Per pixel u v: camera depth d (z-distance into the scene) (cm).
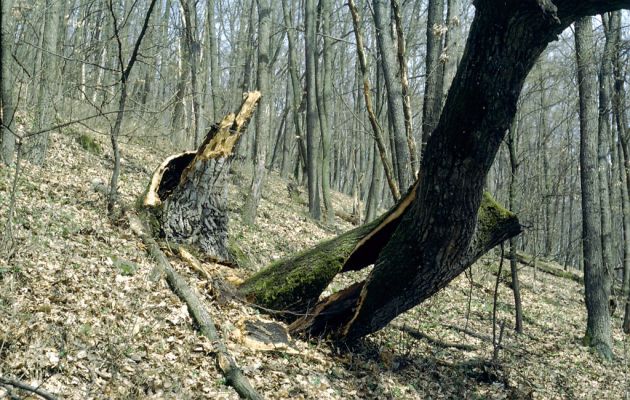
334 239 725
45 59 1108
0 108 791
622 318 1702
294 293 712
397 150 970
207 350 582
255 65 2808
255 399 521
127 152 1625
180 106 1820
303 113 2592
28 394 426
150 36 1638
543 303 1578
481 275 1606
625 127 1480
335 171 3706
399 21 934
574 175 2984
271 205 1802
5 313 512
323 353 689
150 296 653
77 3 2012
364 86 964
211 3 2003
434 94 939
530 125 2620
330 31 2138
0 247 620
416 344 823
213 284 730
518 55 473
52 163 1192
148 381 499
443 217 587
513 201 1122
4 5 739
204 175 815
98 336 539
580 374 976
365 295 670
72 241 733
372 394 630
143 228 809
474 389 741
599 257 1181
